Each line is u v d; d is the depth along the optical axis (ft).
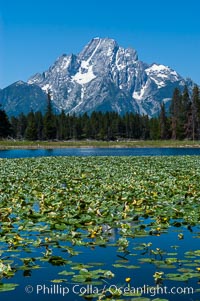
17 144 353.92
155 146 341.62
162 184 65.82
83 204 47.26
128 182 69.31
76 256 30.50
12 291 24.70
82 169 99.91
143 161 130.11
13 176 83.61
